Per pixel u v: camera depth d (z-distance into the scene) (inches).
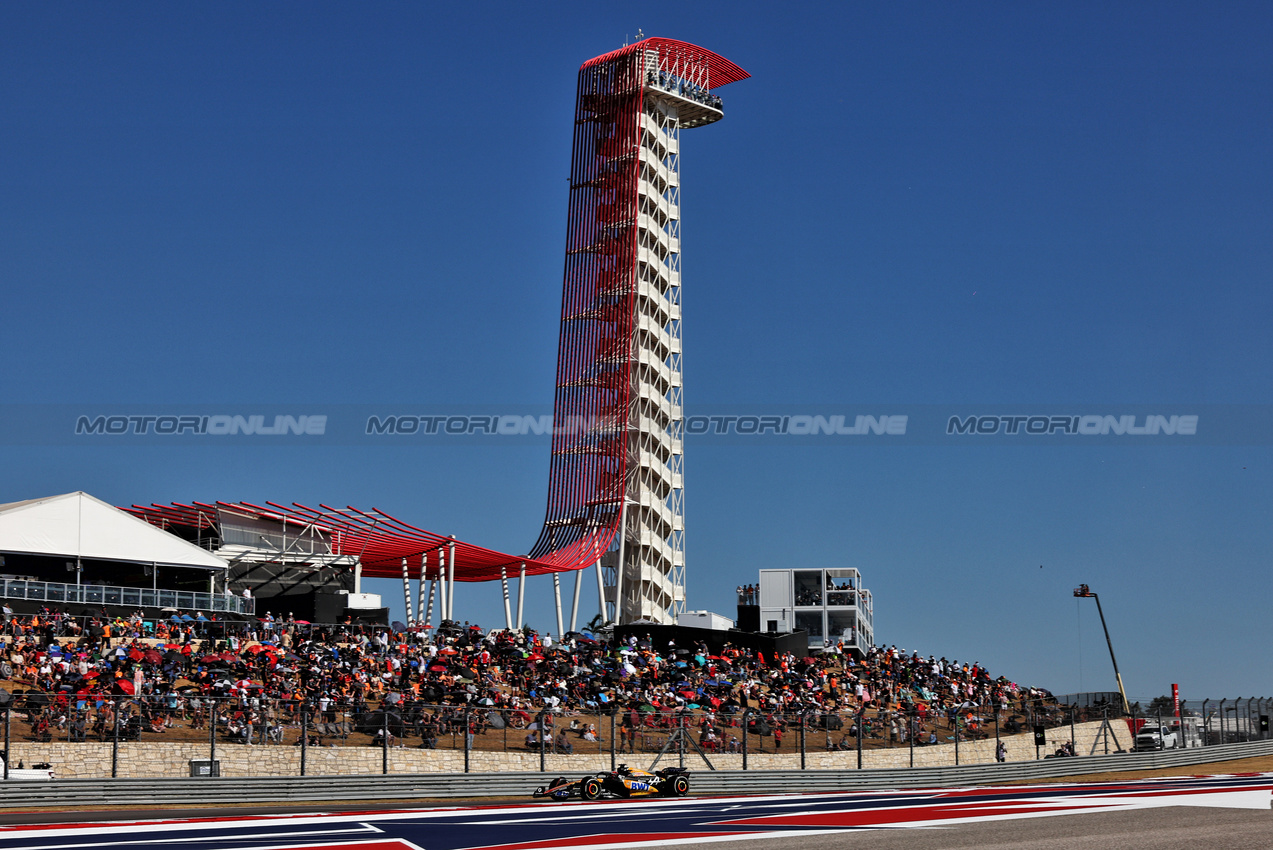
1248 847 789.2
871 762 1898.4
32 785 1248.8
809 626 3786.9
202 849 872.3
